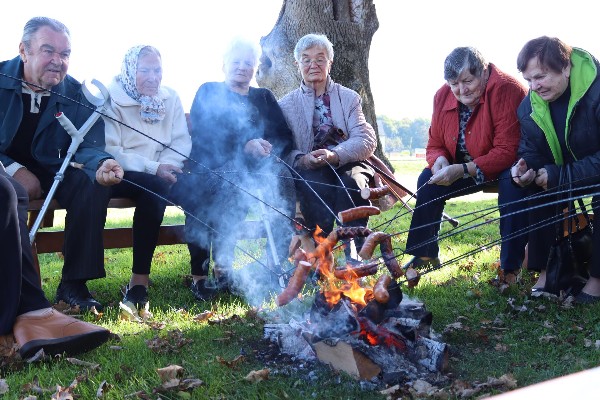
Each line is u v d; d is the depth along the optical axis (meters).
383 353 3.23
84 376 3.15
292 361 3.39
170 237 5.16
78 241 4.38
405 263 5.58
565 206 4.68
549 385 1.03
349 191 4.88
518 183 4.41
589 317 4.01
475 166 4.79
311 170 4.98
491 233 7.09
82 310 4.36
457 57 4.88
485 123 4.92
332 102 5.32
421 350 3.28
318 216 4.98
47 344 3.34
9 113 4.46
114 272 5.76
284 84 9.25
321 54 5.23
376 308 3.27
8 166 4.43
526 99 4.63
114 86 4.83
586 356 3.45
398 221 7.78
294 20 9.14
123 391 3.01
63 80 4.64
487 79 4.95
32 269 3.61
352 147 5.06
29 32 4.40
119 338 3.73
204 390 3.01
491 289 4.66
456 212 8.90
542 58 4.27
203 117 5.05
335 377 3.14
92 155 4.36
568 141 4.41
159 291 5.00
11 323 3.43
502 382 3.06
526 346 3.58
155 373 3.21
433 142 5.32
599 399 0.97
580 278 4.51
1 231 3.41
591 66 4.32
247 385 3.09
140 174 4.67
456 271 5.30
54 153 4.54
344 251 4.86
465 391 2.92
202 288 4.81
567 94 4.42
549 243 4.53
